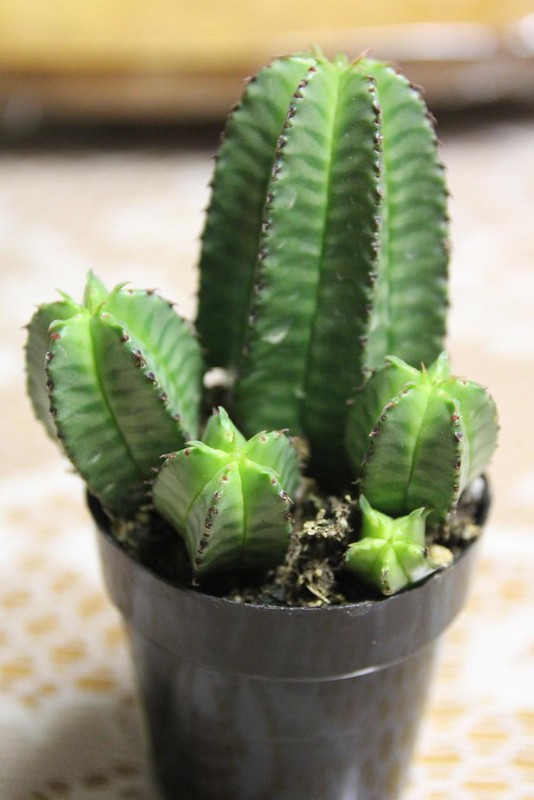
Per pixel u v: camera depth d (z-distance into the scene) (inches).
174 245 20.0
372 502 9.0
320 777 9.7
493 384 15.4
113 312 8.9
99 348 8.7
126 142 24.9
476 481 9.9
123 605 9.5
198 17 22.8
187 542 9.0
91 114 23.7
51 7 22.7
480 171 23.4
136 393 8.8
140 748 10.9
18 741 10.9
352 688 9.2
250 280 9.5
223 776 9.8
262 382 9.5
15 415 14.8
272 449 8.6
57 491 13.6
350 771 9.7
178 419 9.0
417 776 10.7
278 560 9.1
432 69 22.9
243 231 9.4
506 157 24.2
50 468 13.9
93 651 11.8
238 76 22.8
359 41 22.4
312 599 9.0
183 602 8.9
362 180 8.8
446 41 22.6
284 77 9.0
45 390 9.3
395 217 9.3
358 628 8.9
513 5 23.2
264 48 22.5
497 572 12.6
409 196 9.3
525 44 22.9
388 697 9.4
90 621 12.1
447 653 11.8
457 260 19.4
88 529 13.1
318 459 9.8
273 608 8.8
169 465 8.6
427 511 9.0
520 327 17.1
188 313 17.2
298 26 22.6
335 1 23.0
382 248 9.3
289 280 9.1
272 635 8.9
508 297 18.1
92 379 8.8
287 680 9.1
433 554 9.2
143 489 9.4
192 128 25.3
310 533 9.1
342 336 9.2
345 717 9.4
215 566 9.0
